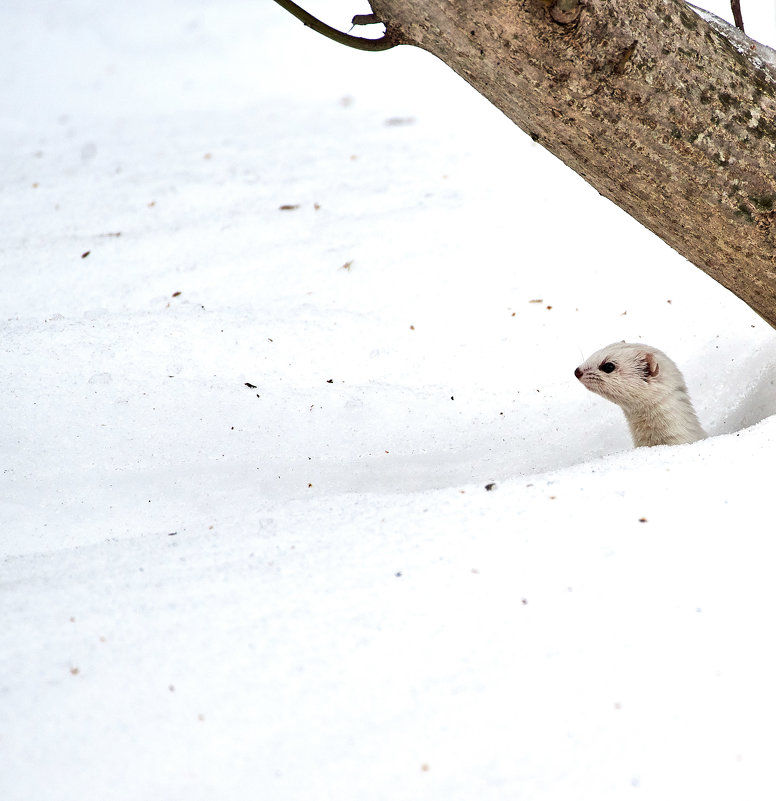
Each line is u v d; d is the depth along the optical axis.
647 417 9.41
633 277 11.40
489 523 6.16
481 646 5.18
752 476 6.46
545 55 6.57
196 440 9.02
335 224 13.73
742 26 8.11
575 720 4.85
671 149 6.89
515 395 9.95
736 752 4.80
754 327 10.14
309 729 4.71
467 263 12.09
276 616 5.34
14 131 22.27
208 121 21.30
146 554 6.18
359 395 9.64
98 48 28.61
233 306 11.48
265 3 30.72
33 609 5.43
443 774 4.58
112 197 16.16
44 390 9.45
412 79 22.36
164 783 4.46
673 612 5.45
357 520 6.42
